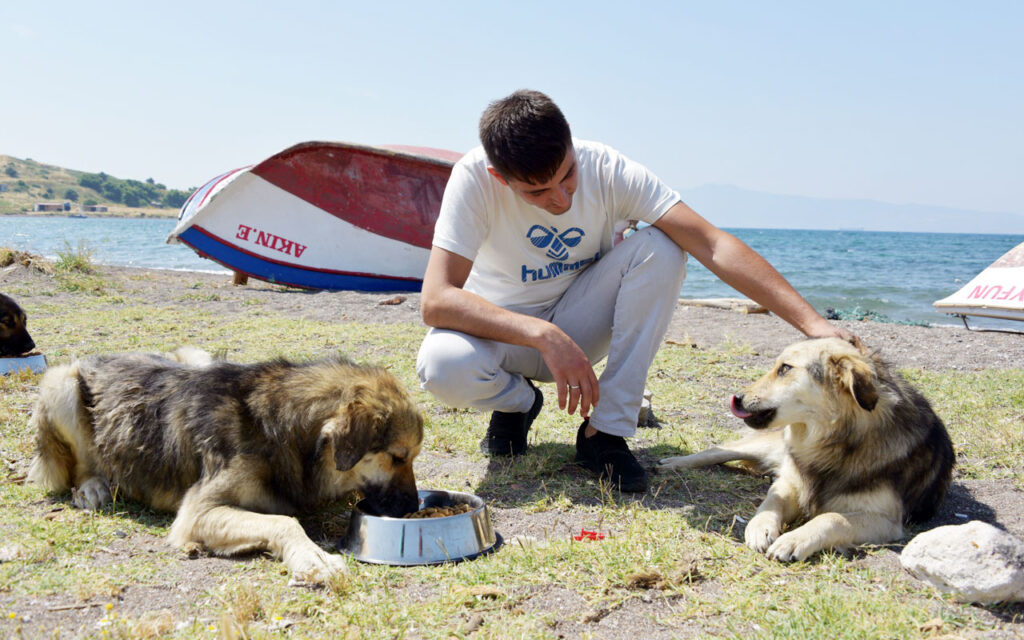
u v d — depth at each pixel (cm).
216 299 1153
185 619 251
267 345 786
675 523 348
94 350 739
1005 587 262
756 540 323
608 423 404
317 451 336
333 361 368
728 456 453
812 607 261
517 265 420
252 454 332
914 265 4344
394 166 1312
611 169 405
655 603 271
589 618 258
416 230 1341
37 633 241
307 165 1288
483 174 387
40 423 380
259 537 304
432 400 589
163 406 358
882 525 337
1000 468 457
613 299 416
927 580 284
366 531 308
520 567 293
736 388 671
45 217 14538
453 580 282
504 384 410
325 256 1334
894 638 243
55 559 300
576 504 380
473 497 341
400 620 251
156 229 7275
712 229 395
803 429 367
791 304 383
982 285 1132
